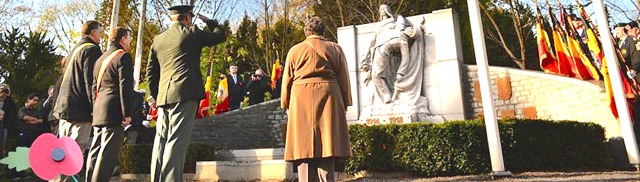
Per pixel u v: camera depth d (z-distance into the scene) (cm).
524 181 639
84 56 551
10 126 1043
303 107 451
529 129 824
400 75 1098
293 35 2848
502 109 1134
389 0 2445
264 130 1377
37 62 1812
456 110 1053
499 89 1149
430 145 790
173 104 504
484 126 794
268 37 2838
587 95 1000
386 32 1132
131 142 1082
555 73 1148
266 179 800
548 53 1195
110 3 1997
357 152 822
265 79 1595
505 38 2364
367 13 2628
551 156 831
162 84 513
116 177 972
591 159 877
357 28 1188
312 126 443
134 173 963
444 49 1102
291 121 456
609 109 948
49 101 963
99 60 550
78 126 540
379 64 1109
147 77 557
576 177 665
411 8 2442
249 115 1388
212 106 1630
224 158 988
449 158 778
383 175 808
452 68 1084
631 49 924
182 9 554
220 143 1348
